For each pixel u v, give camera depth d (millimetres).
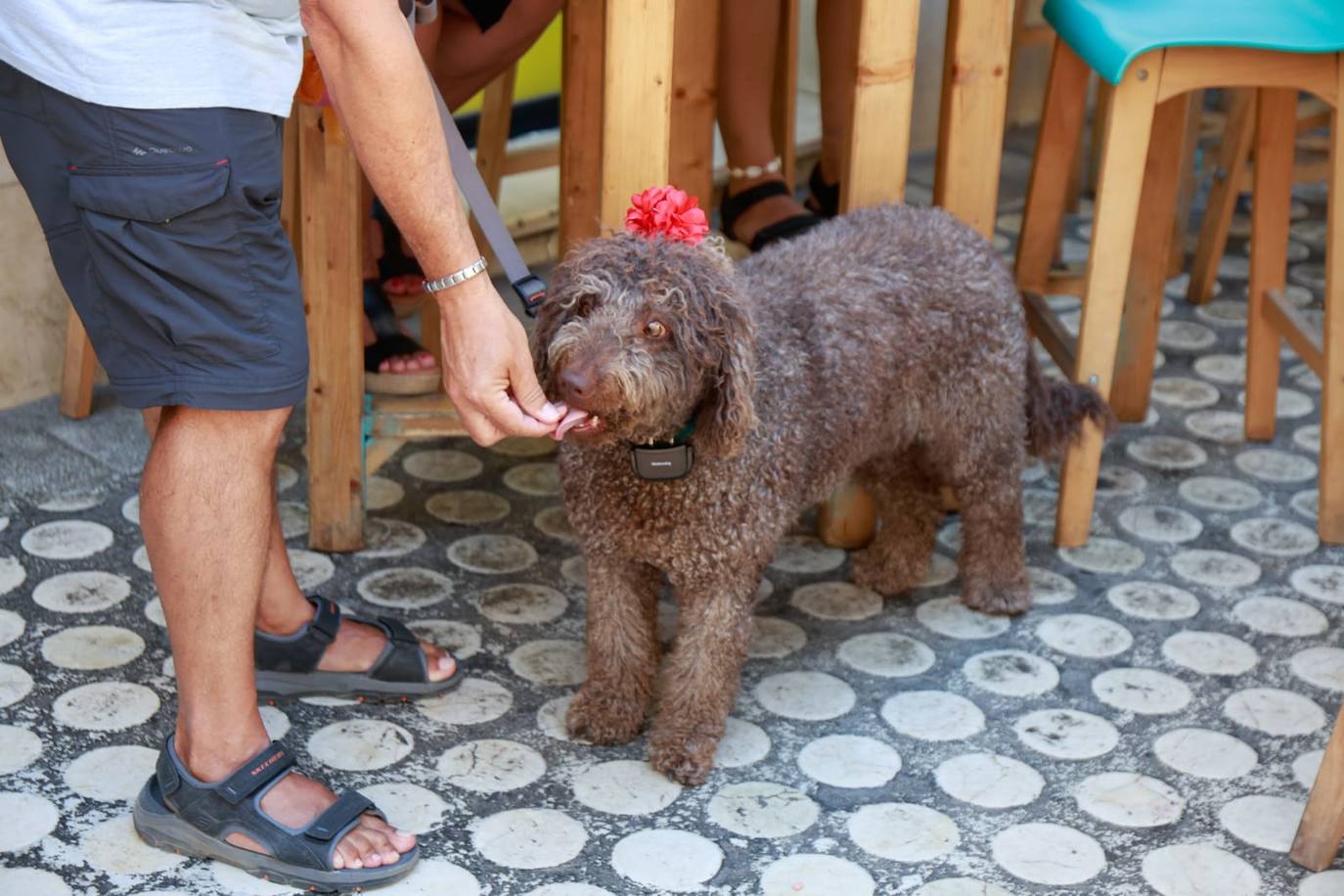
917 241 2803
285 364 2033
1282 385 4086
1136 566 3240
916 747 2617
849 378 2605
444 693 2705
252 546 2121
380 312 3242
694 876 2273
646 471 2328
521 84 4766
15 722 2535
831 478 2684
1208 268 4492
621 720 2596
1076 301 4559
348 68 1832
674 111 3162
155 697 2631
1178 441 3783
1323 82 2965
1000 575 3047
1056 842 2385
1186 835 2412
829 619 3016
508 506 3393
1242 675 2861
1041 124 3500
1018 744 2635
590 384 2104
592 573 2570
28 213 3500
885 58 2906
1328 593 3150
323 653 2635
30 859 2227
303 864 2195
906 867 2314
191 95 1857
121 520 3203
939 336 2775
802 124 5160
